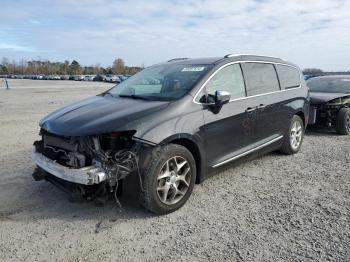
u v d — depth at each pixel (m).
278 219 4.04
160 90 4.92
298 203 4.48
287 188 5.02
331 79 10.66
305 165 6.14
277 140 6.17
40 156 4.33
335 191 4.89
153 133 3.98
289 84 6.63
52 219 4.07
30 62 145.75
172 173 4.19
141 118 4.04
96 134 3.83
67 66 139.75
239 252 3.36
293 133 6.72
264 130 5.75
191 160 4.38
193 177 4.45
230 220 4.03
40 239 3.63
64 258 3.29
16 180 5.32
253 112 5.40
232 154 5.10
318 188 5.02
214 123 4.70
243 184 5.19
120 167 3.81
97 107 4.58
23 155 6.77
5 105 16.97
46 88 37.66
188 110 4.43
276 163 6.26
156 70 5.68
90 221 4.02
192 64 5.34
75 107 4.80
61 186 4.11
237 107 5.11
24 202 4.52
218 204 4.47
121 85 5.76
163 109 4.25
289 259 3.23
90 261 3.24
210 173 4.79
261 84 5.80
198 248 3.44
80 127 3.96
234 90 5.20
